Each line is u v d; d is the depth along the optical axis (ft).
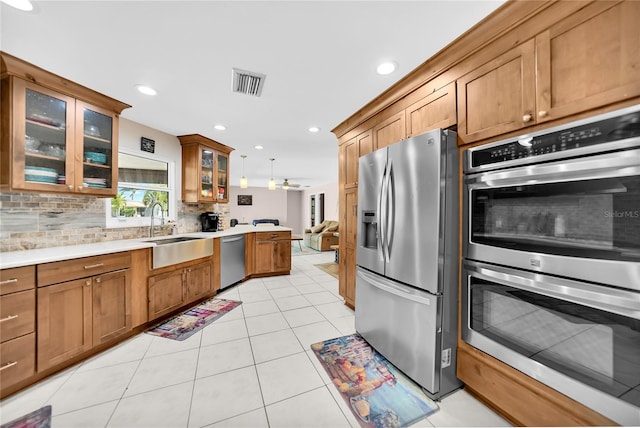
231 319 8.46
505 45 4.18
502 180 4.15
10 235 6.24
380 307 6.14
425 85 5.82
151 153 10.11
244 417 4.41
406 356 5.33
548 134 3.59
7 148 5.60
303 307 9.53
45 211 6.87
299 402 4.77
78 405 4.64
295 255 20.95
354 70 6.07
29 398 4.79
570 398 3.41
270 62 5.78
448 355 4.90
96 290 6.25
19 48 5.19
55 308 5.47
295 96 7.45
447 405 4.70
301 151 14.79
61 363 5.65
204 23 4.56
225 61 5.74
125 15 4.34
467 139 4.81
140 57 5.57
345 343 6.93
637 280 2.82
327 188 30.81
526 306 3.87
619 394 2.99
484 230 4.48
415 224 5.14
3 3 4.01
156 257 7.79
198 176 11.39
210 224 12.12
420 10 4.23
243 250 12.60
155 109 8.35
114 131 7.72
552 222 3.54
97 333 6.25
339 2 4.08
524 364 3.87
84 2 4.03
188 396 4.90
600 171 3.07
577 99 3.34
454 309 4.95
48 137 6.37
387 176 5.81
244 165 19.61
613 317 3.02
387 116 7.14
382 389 5.13
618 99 2.99
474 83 4.70
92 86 6.79
